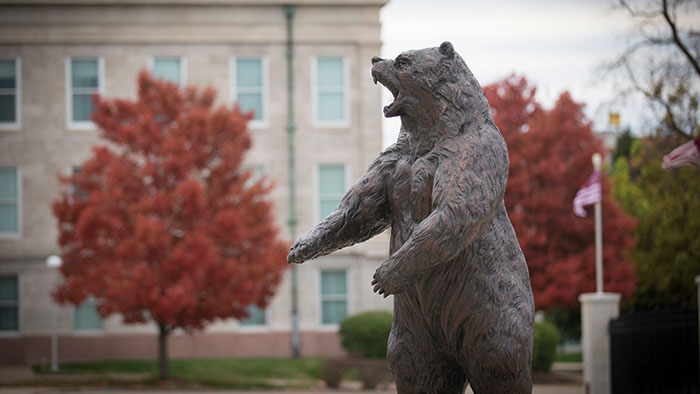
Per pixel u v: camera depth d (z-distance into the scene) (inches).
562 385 920.3
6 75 1278.3
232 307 967.6
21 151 1272.1
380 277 145.3
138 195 956.0
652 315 514.0
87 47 1283.2
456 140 149.8
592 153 1121.4
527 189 1107.9
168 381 968.9
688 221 1189.7
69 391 874.1
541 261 1113.4
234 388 932.6
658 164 1129.4
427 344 160.2
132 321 967.6
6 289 1270.9
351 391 913.5
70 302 975.0
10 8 1270.9
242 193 981.2
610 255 1114.1
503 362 151.8
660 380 497.7
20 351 1251.8
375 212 160.2
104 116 984.3
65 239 976.3
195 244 920.9
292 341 1282.0
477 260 152.9
